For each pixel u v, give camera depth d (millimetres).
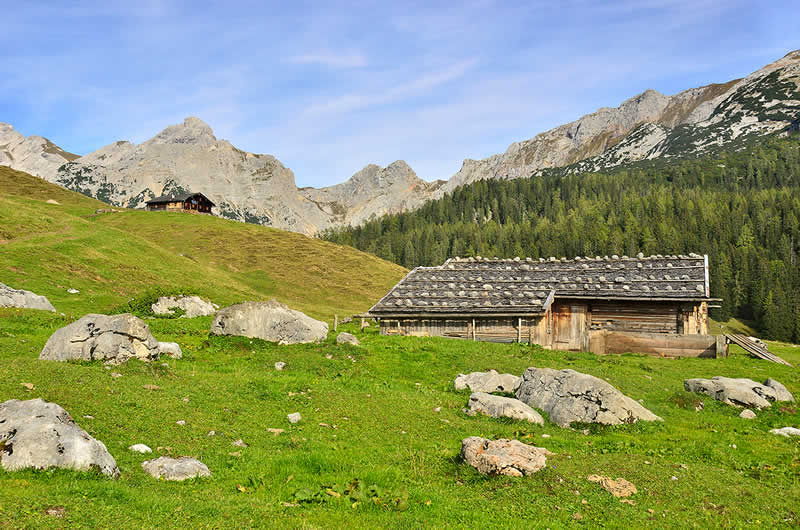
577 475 12023
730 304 158875
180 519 8594
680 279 36625
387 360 25734
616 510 10609
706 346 33250
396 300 37438
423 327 36406
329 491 10609
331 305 88812
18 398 12523
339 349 26031
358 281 103375
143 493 9414
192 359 23047
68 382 14469
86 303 44688
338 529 9039
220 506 9367
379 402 18234
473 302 36156
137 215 127250
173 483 10320
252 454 12469
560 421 17625
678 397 21109
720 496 11664
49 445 9664
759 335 147500
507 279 39156
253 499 9953
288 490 10602
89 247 62656
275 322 27500
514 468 11898
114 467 10281
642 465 12938
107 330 18141
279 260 106500
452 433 15719
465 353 27750
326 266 108125
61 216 76750
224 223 127688
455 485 11570
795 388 24469
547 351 30047
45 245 57812
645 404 20359
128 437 12203
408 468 12422
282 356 24281
